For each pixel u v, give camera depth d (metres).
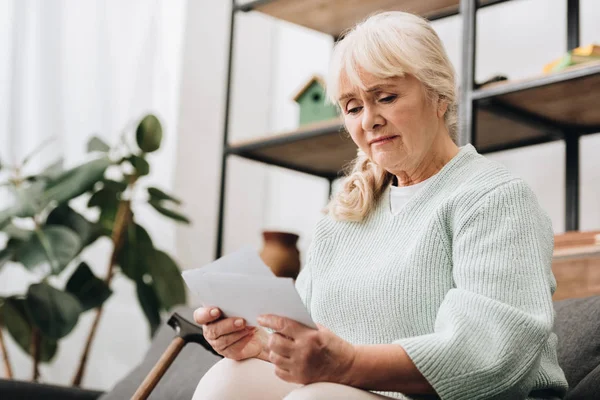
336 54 1.36
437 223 1.28
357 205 1.45
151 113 3.17
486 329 1.10
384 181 1.46
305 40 3.66
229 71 2.96
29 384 2.10
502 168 1.29
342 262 1.41
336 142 2.70
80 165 2.84
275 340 1.11
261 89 3.82
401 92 1.31
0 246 3.02
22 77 3.15
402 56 1.28
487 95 2.14
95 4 3.35
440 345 1.09
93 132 3.30
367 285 1.31
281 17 2.94
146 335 3.35
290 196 3.65
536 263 1.16
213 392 1.30
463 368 1.08
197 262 3.61
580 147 2.51
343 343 1.10
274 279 1.06
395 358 1.10
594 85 2.04
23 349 2.89
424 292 1.26
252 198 3.79
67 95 3.25
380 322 1.29
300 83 3.67
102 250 3.28
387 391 1.13
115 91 3.38
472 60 2.18
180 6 3.57
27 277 3.11
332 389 1.08
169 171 3.49
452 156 1.38
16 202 2.69
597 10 2.48
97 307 2.82
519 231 1.18
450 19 2.92
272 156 2.94
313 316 1.40
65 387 2.14
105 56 3.36
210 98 3.69
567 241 1.98
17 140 3.10
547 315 1.11
